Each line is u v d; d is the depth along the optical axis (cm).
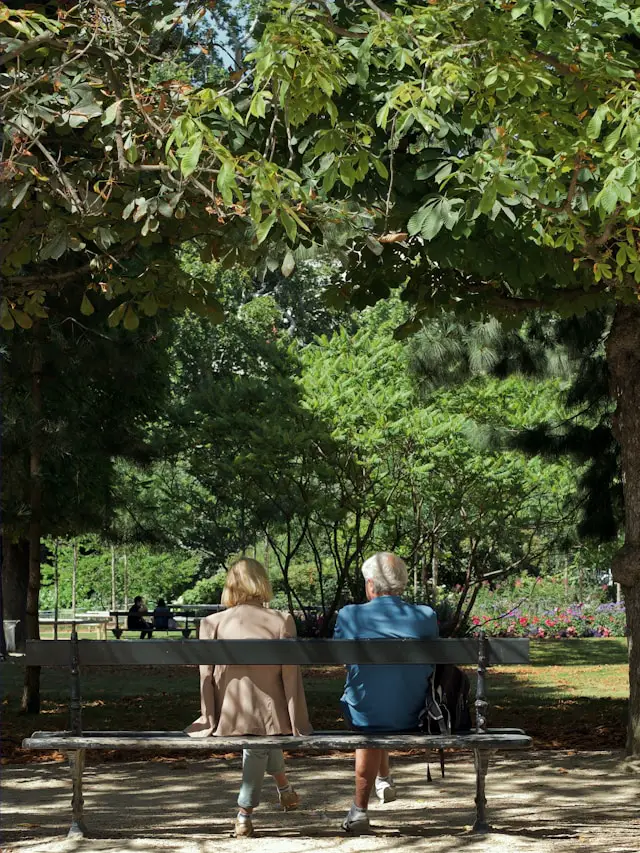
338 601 2325
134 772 873
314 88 616
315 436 1920
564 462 2000
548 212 707
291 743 568
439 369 1603
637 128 598
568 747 1041
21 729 1255
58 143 810
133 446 1761
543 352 1521
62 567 3856
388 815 666
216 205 663
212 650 586
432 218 698
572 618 3247
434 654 586
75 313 1340
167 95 702
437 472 2091
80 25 714
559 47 641
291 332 4538
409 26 619
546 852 541
